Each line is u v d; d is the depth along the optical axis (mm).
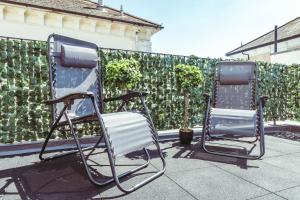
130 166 3049
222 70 4371
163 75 5254
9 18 9594
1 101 3906
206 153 3662
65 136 4379
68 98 2543
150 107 5148
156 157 3436
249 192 2355
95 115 2447
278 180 2648
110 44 11570
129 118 2723
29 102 4094
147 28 12031
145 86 5074
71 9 10820
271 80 6855
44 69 4164
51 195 2248
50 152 3645
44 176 2688
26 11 9828
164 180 2611
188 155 3545
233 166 3076
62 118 3016
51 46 3057
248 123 3477
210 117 3705
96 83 3469
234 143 4309
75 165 3047
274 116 6551
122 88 4055
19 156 3408
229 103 4324
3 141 3920
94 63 3432
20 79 4020
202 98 5699
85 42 3393
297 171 2924
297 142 4480
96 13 11414
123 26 11648
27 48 4066
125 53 4805
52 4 10586
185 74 4121
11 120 3971
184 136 4145
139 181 2580
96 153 3602
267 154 3629
